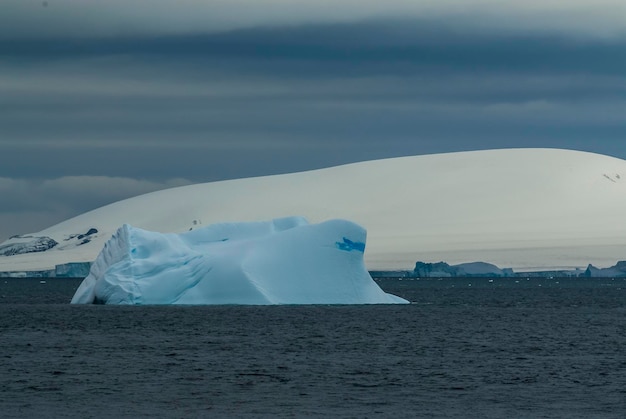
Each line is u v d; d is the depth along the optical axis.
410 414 115.75
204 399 125.56
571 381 140.12
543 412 117.00
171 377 143.75
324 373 148.00
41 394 129.25
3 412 117.00
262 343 192.88
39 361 162.25
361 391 131.62
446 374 147.00
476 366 156.50
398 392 130.88
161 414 115.88
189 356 169.75
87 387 134.62
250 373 147.88
